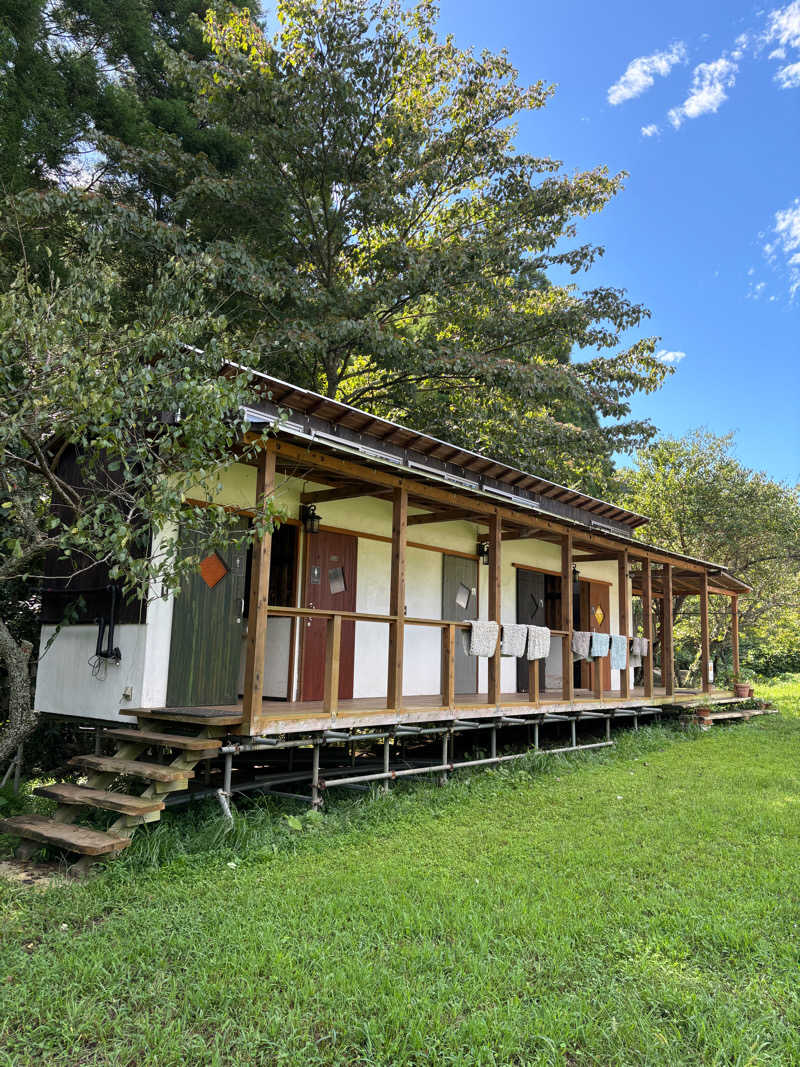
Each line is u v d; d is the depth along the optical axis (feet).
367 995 11.01
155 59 44.42
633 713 41.39
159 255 38.34
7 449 17.67
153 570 17.08
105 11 40.81
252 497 25.58
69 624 24.84
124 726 22.29
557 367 48.80
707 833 20.54
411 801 23.79
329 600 29.55
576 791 26.05
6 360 16.08
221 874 16.61
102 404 15.89
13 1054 9.64
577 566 46.73
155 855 17.19
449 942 13.12
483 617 38.19
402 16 48.85
